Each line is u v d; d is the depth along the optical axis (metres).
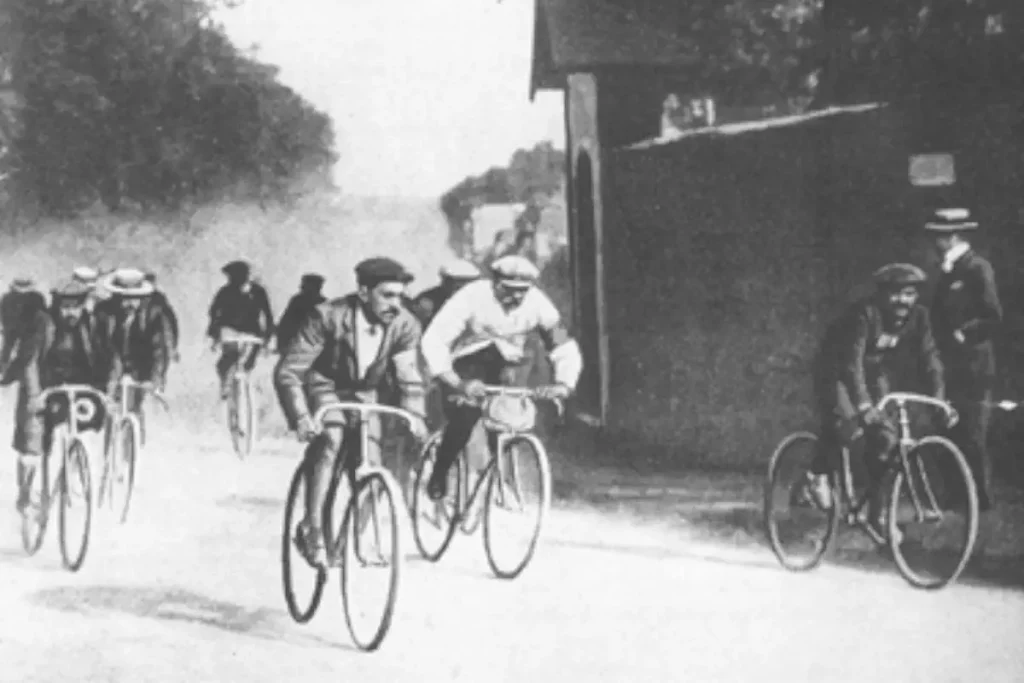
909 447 6.71
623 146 7.94
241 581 7.28
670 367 7.75
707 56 8.11
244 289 8.23
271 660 6.64
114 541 7.52
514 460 6.98
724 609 6.70
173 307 8.27
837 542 6.84
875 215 7.59
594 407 7.64
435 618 6.63
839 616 6.61
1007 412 7.05
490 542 6.97
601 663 6.57
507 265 6.94
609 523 7.08
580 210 7.82
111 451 7.92
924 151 7.55
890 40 7.77
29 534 7.66
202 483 7.73
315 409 6.18
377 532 6.32
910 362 7.01
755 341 7.66
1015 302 7.27
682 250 7.88
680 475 7.48
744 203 7.86
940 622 6.57
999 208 7.36
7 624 7.03
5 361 7.97
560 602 6.77
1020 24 7.48
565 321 7.79
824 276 7.66
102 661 6.86
